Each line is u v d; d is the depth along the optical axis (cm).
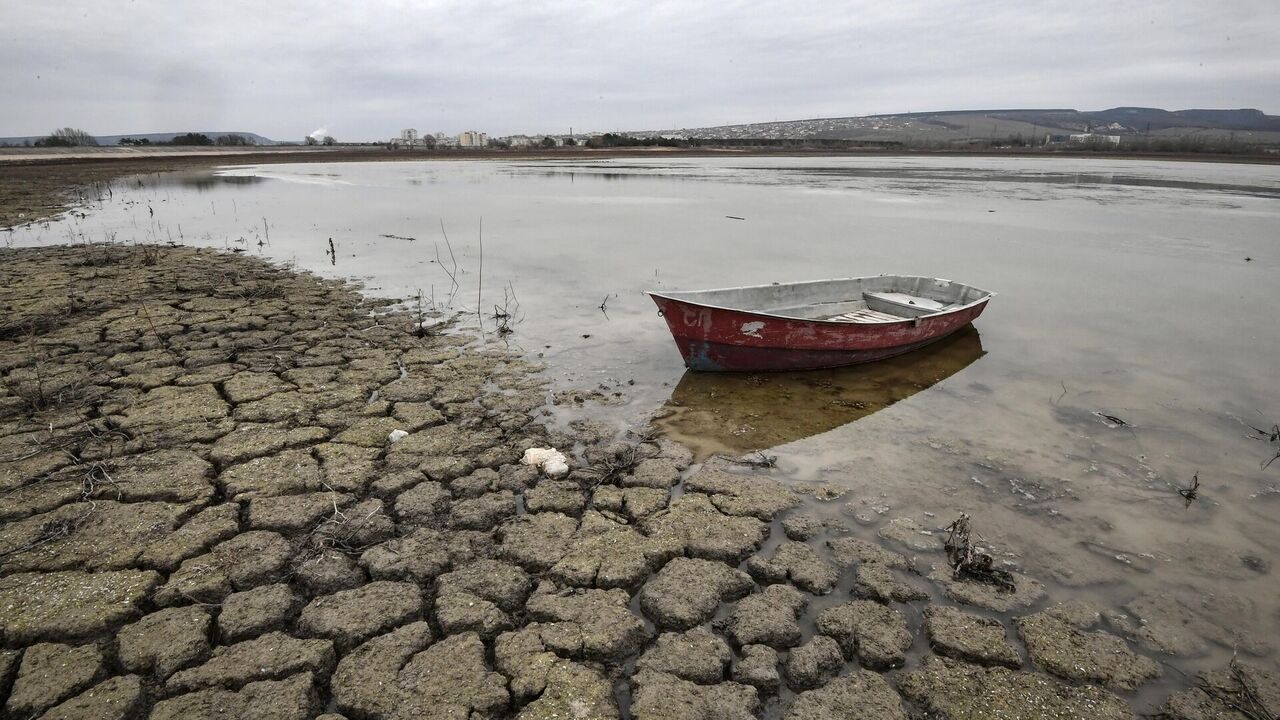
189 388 826
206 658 409
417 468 648
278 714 366
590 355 1009
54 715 360
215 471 638
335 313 1209
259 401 791
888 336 965
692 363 927
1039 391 900
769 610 459
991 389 906
